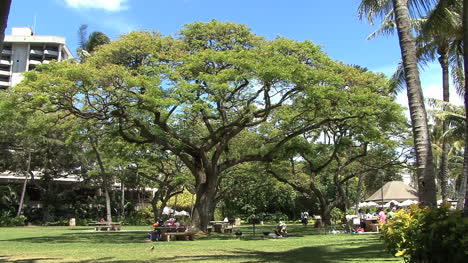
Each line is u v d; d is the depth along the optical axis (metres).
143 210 50.41
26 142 36.94
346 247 13.41
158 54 19.44
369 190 56.25
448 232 5.95
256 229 29.86
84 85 16.89
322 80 18.05
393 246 6.65
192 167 23.05
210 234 22.64
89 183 46.03
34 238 20.48
